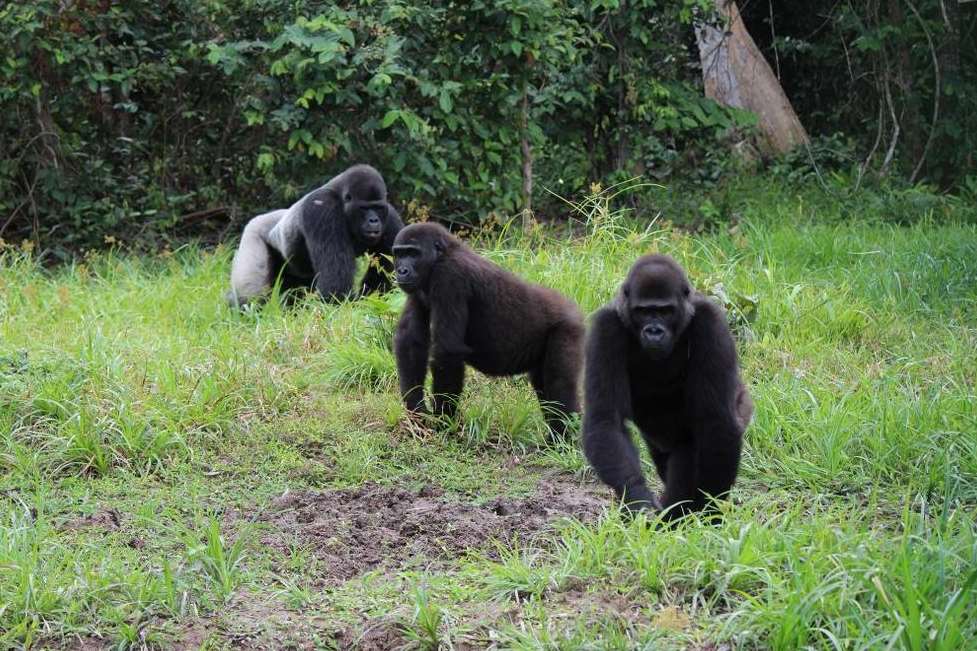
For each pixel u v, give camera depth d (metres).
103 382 10.08
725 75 23.42
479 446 9.96
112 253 16.69
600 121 20.12
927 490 8.45
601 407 7.14
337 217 13.72
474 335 9.95
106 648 6.29
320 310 12.83
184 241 17.88
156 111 18.41
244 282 14.12
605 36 19.45
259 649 6.29
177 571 7.03
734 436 7.08
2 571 6.77
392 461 9.48
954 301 13.62
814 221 18.91
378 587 6.94
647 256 7.23
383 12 16.53
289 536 7.79
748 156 23.00
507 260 13.71
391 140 17.14
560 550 7.08
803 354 11.67
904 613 5.75
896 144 23.77
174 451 9.38
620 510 6.99
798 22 26.31
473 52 17.25
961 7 23.77
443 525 7.98
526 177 17.98
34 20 16.45
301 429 9.92
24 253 15.84
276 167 17.62
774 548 6.66
